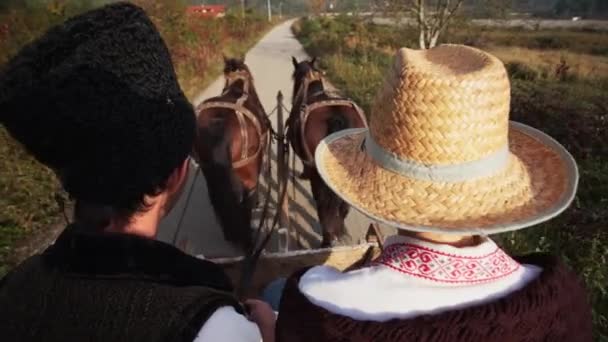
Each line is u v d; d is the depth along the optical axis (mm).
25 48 911
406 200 1248
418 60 1295
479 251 1100
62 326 891
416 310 1045
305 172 4234
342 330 1038
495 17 16984
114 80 857
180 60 13516
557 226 4594
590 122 6816
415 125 1215
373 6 17969
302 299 1135
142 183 912
